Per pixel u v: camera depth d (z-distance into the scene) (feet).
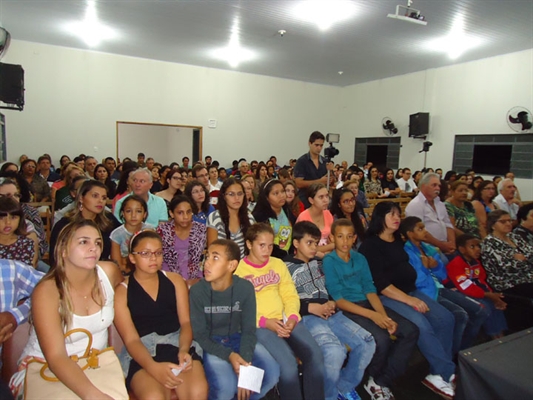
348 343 6.36
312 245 7.02
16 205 6.77
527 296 8.35
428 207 10.66
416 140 29.73
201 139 30.14
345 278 7.14
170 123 28.81
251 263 6.52
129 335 5.26
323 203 8.89
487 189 13.04
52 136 25.13
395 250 7.67
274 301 6.38
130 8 17.78
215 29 20.48
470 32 19.95
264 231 6.38
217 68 30.01
